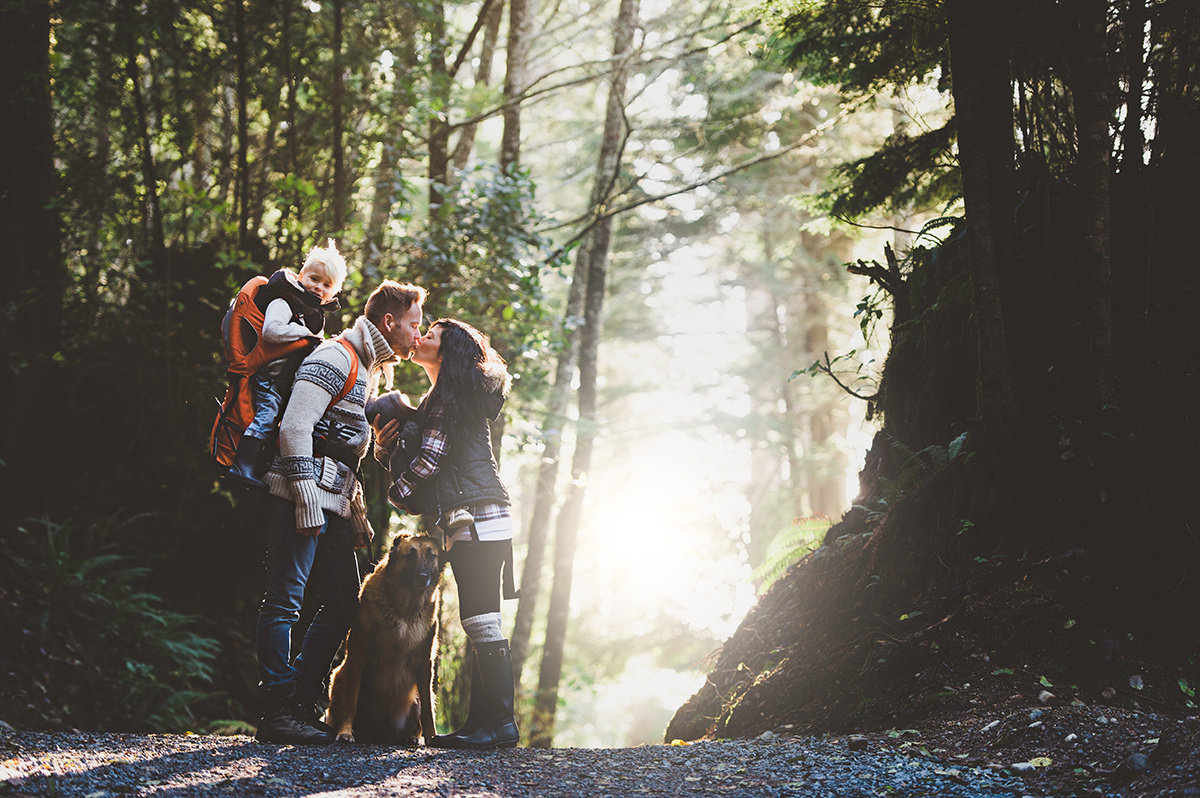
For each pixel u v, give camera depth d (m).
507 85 11.62
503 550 3.95
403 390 8.96
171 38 8.68
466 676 9.69
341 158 9.10
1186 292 4.71
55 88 8.60
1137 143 4.85
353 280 8.88
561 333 10.33
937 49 6.14
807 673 4.64
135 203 9.05
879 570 4.88
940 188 7.28
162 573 8.67
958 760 3.47
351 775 3.12
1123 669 4.00
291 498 3.77
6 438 8.26
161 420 9.07
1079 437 4.51
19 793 2.58
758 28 7.66
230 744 3.60
